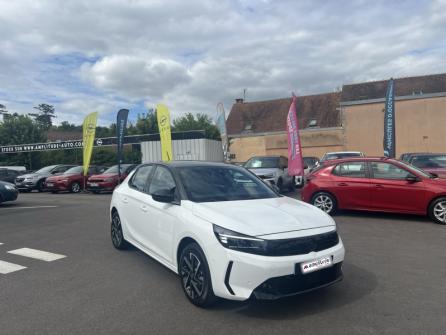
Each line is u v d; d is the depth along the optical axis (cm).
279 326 342
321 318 356
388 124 1570
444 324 342
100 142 2531
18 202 1427
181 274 413
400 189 830
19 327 351
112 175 1770
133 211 557
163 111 1742
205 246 368
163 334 332
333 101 3478
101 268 532
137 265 544
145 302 404
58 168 2127
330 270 375
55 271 522
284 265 341
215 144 2539
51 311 386
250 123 3659
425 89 2930
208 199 443
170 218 441
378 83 3145
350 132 2950
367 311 370
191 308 385
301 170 1201
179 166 510
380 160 877
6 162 3434
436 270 495
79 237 750
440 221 795
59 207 1236
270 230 357
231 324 348
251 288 340
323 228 383
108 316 371
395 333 326
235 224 362
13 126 4034
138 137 2472
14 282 477
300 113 3503
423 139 2748
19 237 759
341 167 916
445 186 796
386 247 615
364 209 873
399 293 416
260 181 534
